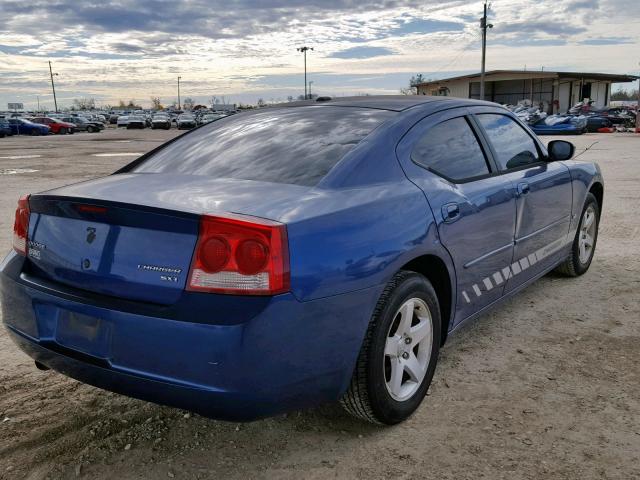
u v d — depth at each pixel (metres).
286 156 2.97
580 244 5.08
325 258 2.37
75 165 17.27
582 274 5.28
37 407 3.09
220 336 2.16
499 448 2.71
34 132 43.38
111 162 18.36
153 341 2.25
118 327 2.32
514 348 3.78
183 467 2.60
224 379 2.19
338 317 2.42
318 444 2.77
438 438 2.79
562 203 4.49
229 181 2.79
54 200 2.59
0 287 2.85
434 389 3.26
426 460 2.63
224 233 2.21
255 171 2.90
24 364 3.59
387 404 2.76
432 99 3.60
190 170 3.10
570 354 3.69
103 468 2.59
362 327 2.54
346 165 2.79
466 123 3.59
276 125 3.37
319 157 2.89
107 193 2.59
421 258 2.95
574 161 4.98
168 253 2.29
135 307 2.30
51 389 3.28
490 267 3.54
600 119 35.16
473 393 3.21
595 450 2.68
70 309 2.46
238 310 2.18
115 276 2.39
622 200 9.31
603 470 2.54
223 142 3.33
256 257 2.20
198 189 2.64
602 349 3.75
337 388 2.52
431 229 2.91
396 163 2.97
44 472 2.56
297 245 2.29
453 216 3.08
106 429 2.88
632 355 3.66
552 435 2.80
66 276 2.55
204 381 2.21
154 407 3.09
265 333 2.20
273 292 2.21
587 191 4.96
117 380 2.36
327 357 2.42
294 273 2.26
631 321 4.21
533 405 3.08
